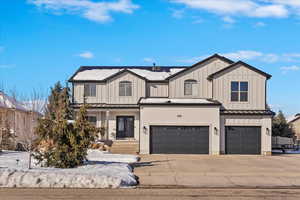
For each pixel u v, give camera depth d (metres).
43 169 17.58
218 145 32.62
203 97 36.81
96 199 12.77
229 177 18.38
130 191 14.58
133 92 37.91
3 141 28.86
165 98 36.91
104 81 38.12
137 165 23.17
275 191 14.92
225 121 33.47
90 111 37.19
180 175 18.81
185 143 32.72
